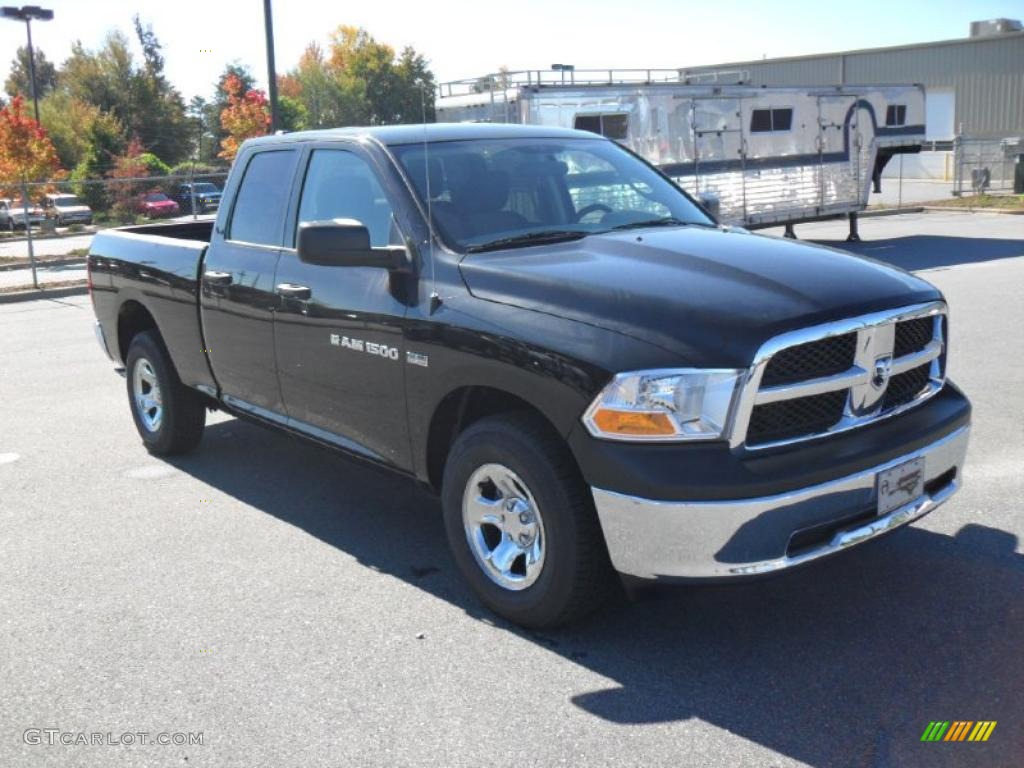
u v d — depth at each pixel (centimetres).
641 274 382
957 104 4331
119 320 667
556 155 500
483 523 404
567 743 320
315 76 6662
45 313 1421
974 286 1232
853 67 4653
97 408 798
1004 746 310
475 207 448
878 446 358
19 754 324
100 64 6456
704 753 312
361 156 476
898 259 1603
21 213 3300
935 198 2989
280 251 510
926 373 404
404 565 470
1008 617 392
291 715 342
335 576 458
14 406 812
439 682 361
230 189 562
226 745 326
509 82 1457
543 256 414
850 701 338
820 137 1850
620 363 344
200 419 638
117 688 364
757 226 1798
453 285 411
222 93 6050
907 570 437
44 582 460
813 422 357
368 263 420
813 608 407
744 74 1741
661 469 335
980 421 652
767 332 338
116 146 4578
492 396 407
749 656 371
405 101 6281
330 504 558
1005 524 483
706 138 1656
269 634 402
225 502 564
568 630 397
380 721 337
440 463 440
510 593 394
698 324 345
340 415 476
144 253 623
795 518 338
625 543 346
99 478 614
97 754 323
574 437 354
